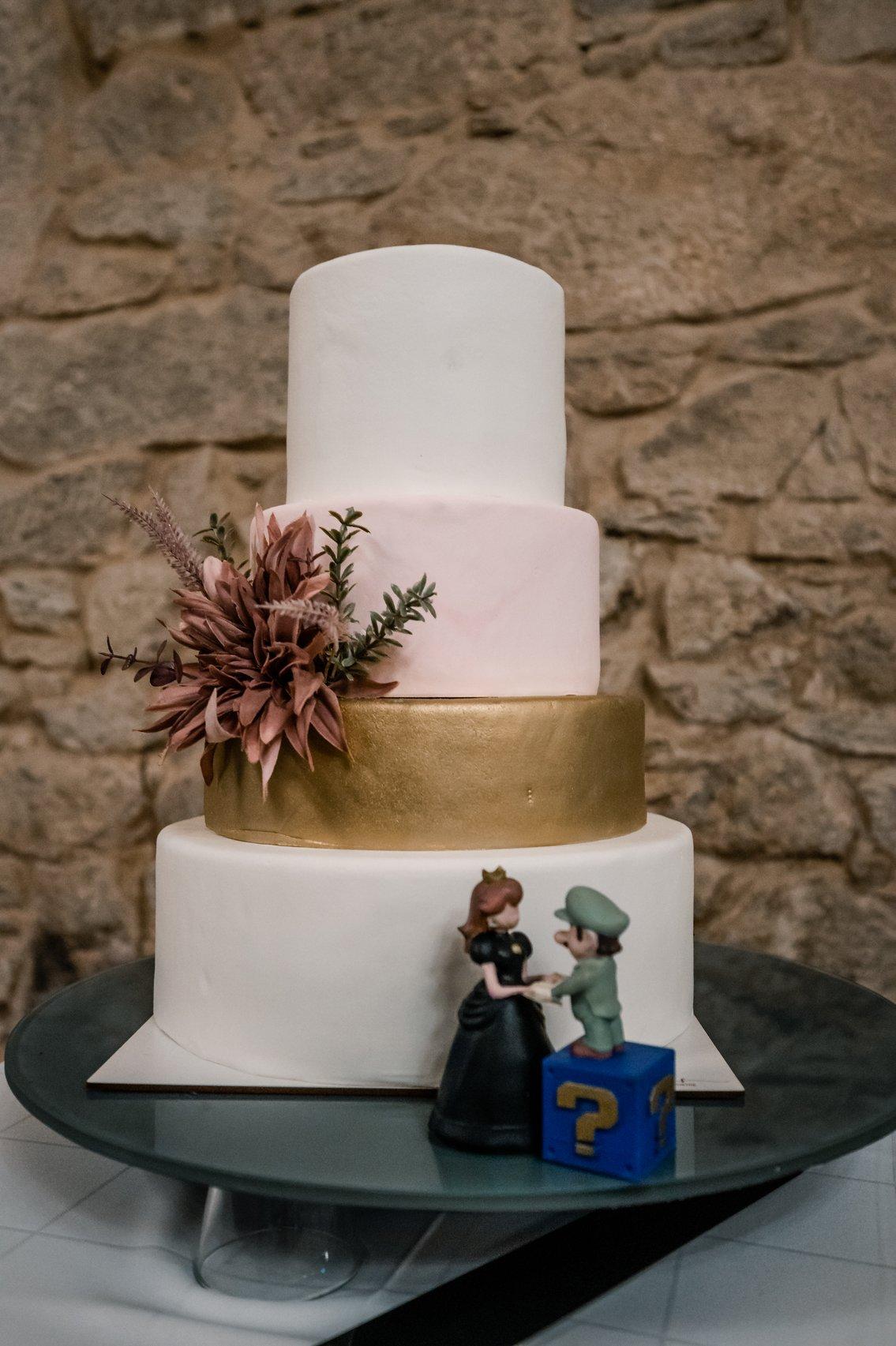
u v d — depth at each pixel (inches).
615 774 39.4
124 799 74.6
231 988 36.4
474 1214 33.8
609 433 69.7
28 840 75.9
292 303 43.8
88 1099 33.7
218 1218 31.8
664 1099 28.7
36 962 75.5
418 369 39.7
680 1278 30.5
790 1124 31.1
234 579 36.9
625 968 36.8
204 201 76.0
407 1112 32.9
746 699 66.7
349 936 34.6
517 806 36.5
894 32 66.1
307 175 74.5
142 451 76.4
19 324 78.1
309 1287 29.7
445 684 38.8
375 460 40.2
